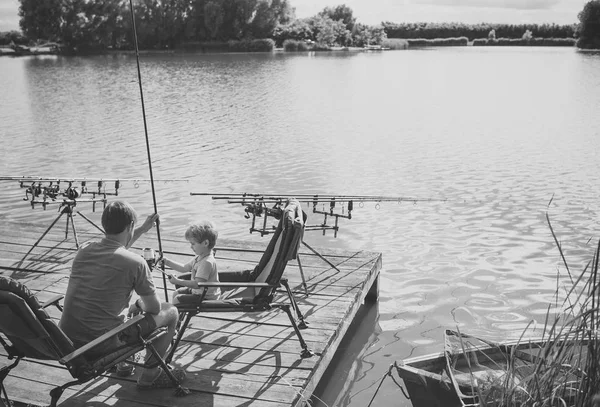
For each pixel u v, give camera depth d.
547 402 3.08
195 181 12.99
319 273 6.30
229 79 40.41
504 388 3.26
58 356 3.49
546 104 26.72
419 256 8.41
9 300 3.23
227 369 4.44
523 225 9.76
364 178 13.18
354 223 9.93
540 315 6.59
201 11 84.06
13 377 4.34
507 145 17.12
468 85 36.06
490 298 7.04
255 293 4.69
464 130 19.94
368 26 96.12
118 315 3.79
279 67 51.66
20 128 20.73
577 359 3.11
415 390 4.27
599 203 11.02
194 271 4.81
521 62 57.41
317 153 16.05
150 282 3.78
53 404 3.60
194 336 4.96
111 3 79.12
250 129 20.41
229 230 9.70
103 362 3.63
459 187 12.34
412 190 12.15
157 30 83.38
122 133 19.67
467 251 8.59
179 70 48.25
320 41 89.31
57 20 77.88
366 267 6.45
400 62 58.78
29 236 7.37
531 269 7.91
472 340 4.68
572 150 16.27
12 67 52.41
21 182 7.34
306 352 4.61
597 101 27.62
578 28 90.81
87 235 7.44
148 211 10.79
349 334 6.20
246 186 12.50
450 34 103.44
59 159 15.56
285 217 4.50
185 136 19.05
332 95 30.88
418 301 6.97
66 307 3.75
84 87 35.19
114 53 78.06
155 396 4.10
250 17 85.50
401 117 23.17
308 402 4.40
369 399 5.04
